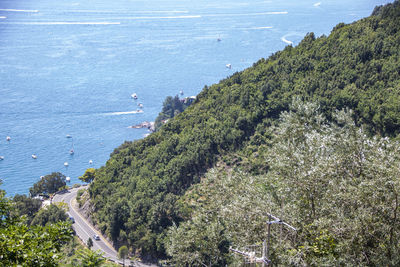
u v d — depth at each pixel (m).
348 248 21.08
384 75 75.19
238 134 86.06
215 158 85.25
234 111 92.75
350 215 23.30
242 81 102.88
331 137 26.75
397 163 22.03
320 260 20.91
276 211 24.66
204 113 101.50
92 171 146.12
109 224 88.88
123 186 96.62
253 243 24.50
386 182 21.19
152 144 105.88
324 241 21.77
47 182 129.75
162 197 81.81
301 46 102.31
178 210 76.62
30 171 179.50
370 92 72.75
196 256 31.23
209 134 90.19
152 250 78.00
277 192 26.45
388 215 21.66
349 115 27.83
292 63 96.69
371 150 24.67
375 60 79.81
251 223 25.09
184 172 87.06
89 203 105.94
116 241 86.75
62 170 181.75
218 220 31.45
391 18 88.62
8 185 164.25
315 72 88.31
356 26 93.25
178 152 93.00
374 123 67.50
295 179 24.17
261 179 29.86
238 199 27.33
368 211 21.69
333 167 24.75
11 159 193.00
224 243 32.34
